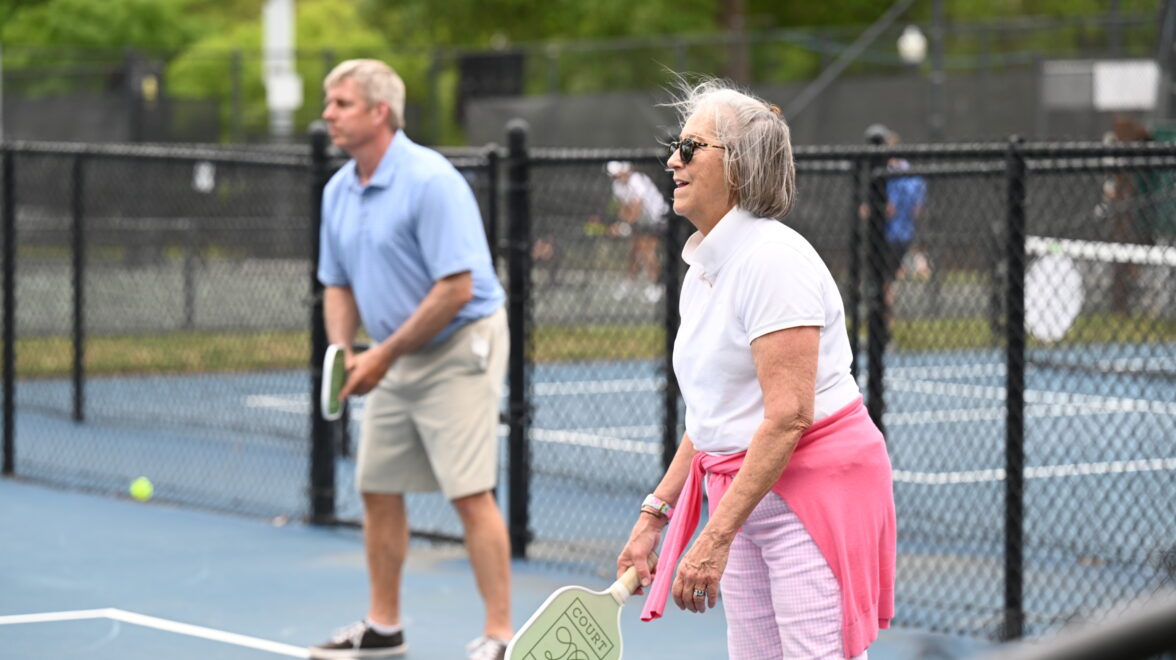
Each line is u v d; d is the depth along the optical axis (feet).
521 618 62.90
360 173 54.90
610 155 69.00
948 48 235.61
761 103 34.68
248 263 134.82
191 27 324.60
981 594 64.54
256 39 318.24
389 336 54.60
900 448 103.76
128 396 128.26
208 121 216.13
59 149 94.63
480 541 54.29
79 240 112.88
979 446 103.60
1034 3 322.75
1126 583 65.36
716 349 34.19
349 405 98.43
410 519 83.97
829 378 34.12
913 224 88.48
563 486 92.48
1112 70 184.24
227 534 80.07
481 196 73.72
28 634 59.82
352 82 53.01
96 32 307.78
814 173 71.92
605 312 95.40
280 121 220.43
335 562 73.67
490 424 54.70
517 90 225.15
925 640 57.82
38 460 101.81
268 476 97.09
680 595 33.30
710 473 35.22
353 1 390.83
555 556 74.33
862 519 34.06
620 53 245.24
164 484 94.07
